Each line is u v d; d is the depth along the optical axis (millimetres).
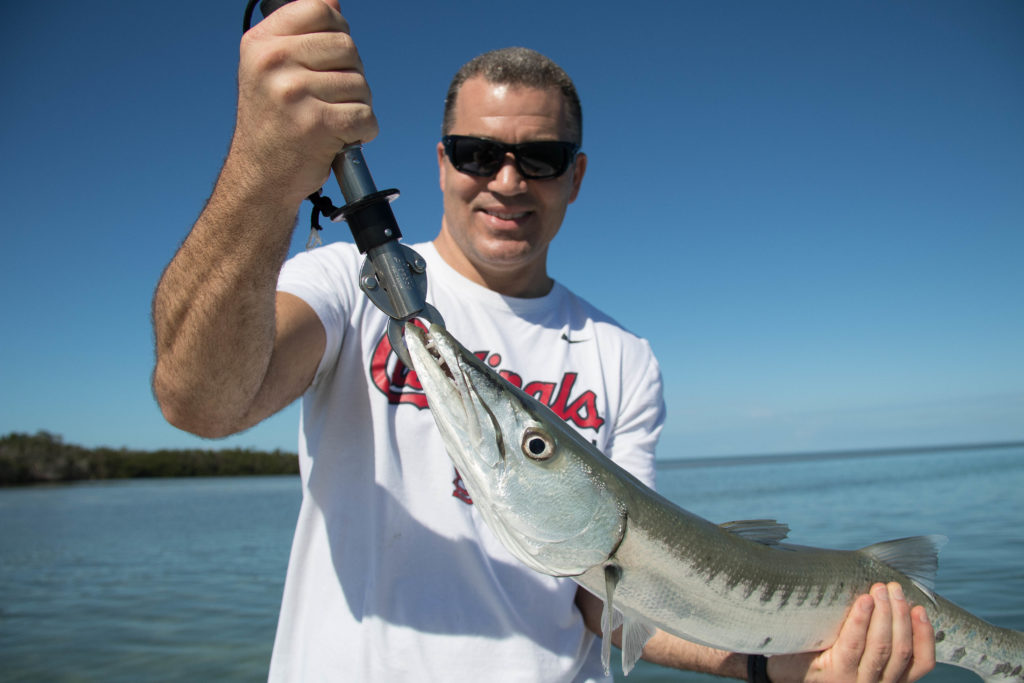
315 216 487
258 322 490
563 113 755
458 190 729
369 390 653
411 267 504
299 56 404
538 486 551
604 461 600
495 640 611
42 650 2219
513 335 740
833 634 667
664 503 622
